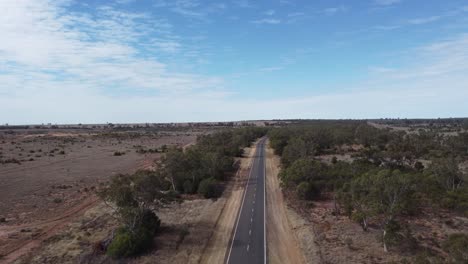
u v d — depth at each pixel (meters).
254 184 96.56
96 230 59.03
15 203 75.19
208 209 71.94
